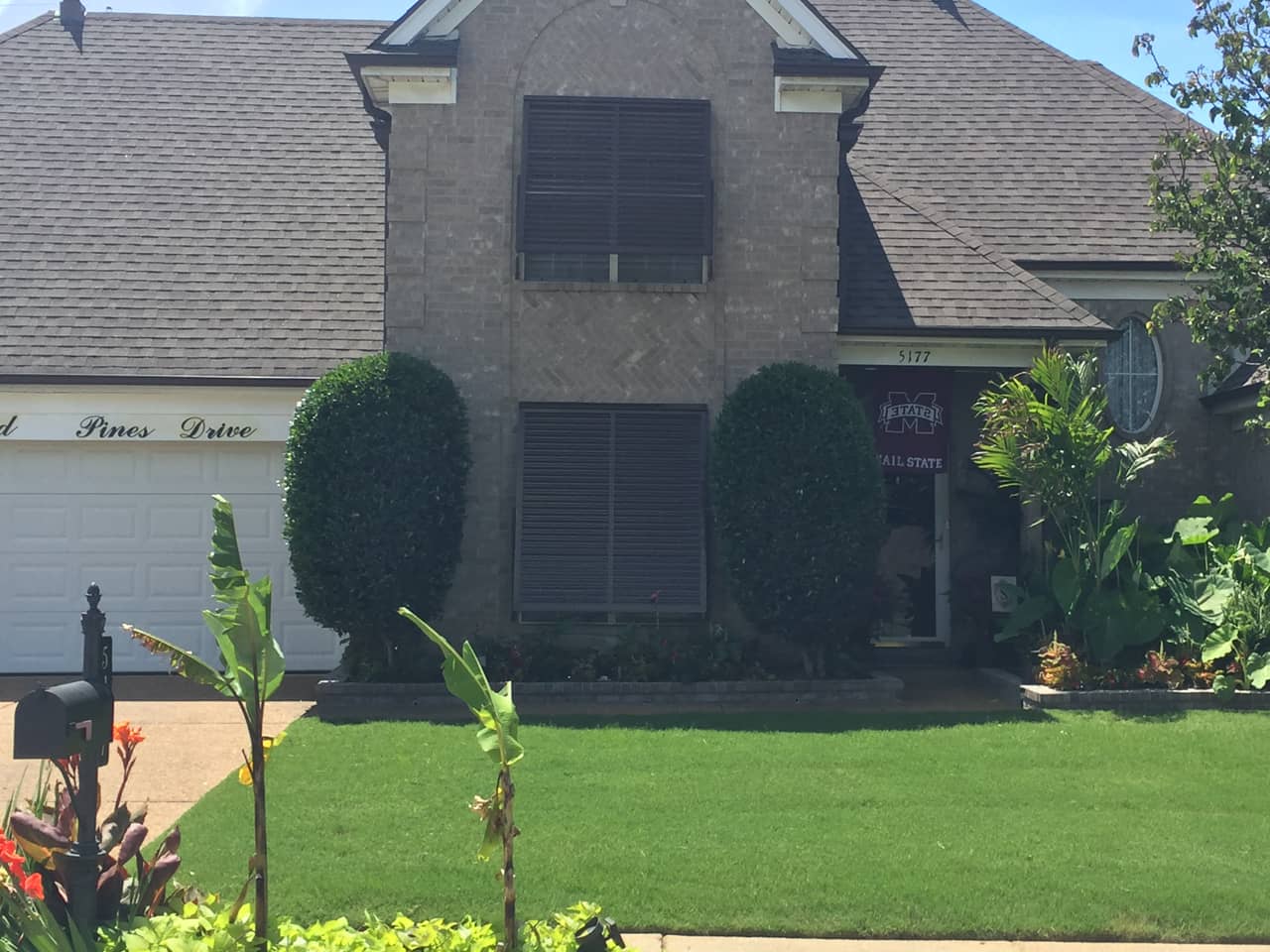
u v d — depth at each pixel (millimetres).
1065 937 6168
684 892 6516
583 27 13383
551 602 12820
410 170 13219
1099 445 12320
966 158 16641
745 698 12008
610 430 13195
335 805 8016
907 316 13477
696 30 13430
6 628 14008
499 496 13125
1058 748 9648
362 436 11961
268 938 4777
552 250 13117
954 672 14078
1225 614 11984
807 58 13289
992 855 7109
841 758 9289
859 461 12203
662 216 13188
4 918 4609
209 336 14195
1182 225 12352
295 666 14172
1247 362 14602
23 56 17938
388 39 13227
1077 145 16875
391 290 13148
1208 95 12023
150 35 18641
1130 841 7371
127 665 14023
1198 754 9461
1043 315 13555
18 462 14039
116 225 15477
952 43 18562
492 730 4531
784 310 13312
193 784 8844
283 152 16875
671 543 12984
